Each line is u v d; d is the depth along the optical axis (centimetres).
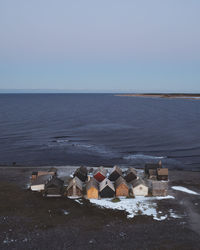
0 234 2903
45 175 4591
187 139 8550
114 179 4703
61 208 3584
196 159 6344
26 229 3020
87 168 5466
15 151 7062
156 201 3828
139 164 5981
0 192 4156
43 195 4025
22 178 4878
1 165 5838
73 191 4012
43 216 3347
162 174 4694
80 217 3322
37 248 2647
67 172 5200
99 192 4009
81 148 7419
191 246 2695
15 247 2658
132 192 4106
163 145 7750
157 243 2745
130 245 2709
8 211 3481
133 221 3219
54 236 2875
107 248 2655
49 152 6975
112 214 3403
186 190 4275
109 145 7800
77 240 2797
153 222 3195
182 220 3250
